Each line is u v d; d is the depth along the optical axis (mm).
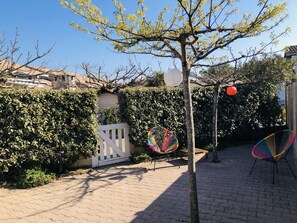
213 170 6211
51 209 4219
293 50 10211
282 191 4688
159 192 4836
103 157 6984
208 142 8836
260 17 2791
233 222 3576
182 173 6031
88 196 4762
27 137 5699
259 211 3891
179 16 3230
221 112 8969
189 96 3150
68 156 6227
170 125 7926
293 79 9023
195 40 2895
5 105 5465
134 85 16453
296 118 7000
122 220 3752
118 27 2846
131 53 3473
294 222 3527
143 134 7426
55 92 6062
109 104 16406
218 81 7012
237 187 4961
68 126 6227
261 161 6891
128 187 5195
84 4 2852
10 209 4250
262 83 9211
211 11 2848
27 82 11281
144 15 2904
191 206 3201
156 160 7383
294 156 7230
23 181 5305
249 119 9672
